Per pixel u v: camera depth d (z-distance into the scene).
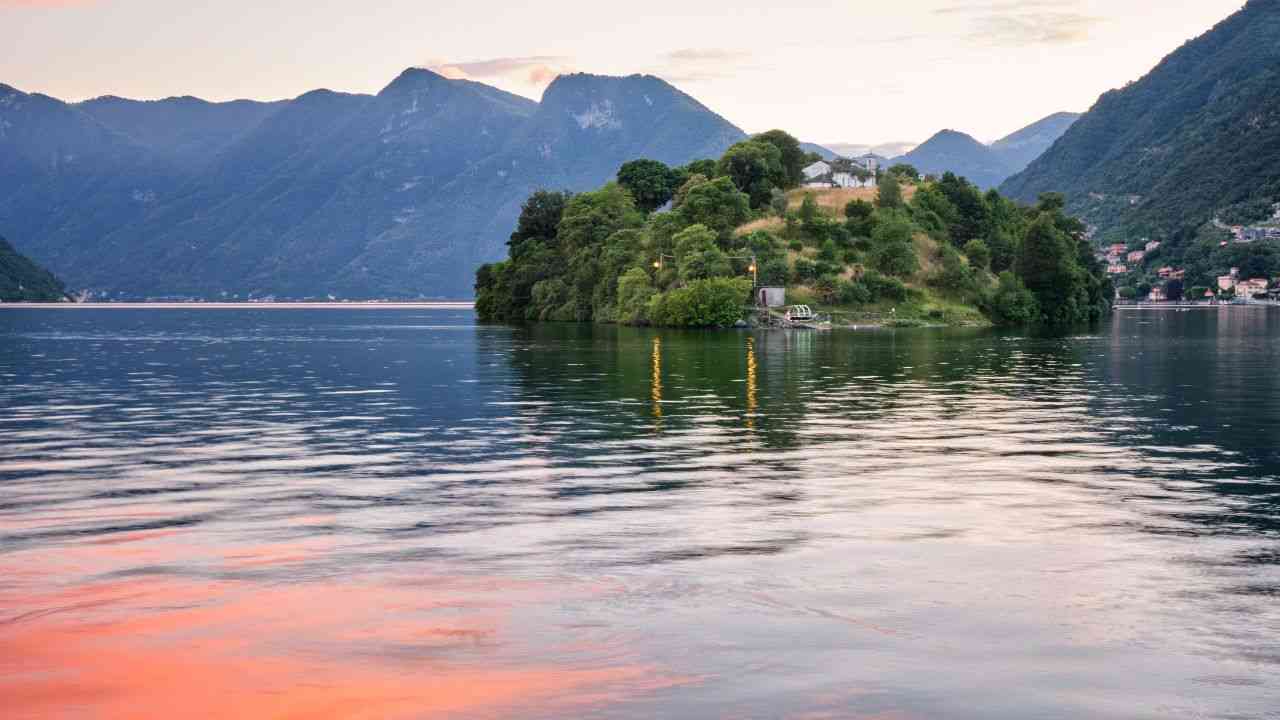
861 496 28.23
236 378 78.69
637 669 15.07
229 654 15.82
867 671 14.96
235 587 19.42
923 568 20.45
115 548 22.70
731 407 53.59
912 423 46.19
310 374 81.94
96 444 41.12
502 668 15.15
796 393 61.72
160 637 16.59
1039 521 24.88
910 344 128.00
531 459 35.69
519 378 74.81
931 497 28.03
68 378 79.94
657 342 133.50
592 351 112.38
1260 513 25.78
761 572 20.17
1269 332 166.38
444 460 35.62
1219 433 42.34
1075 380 71.56
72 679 14.89
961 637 16.36
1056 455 36.09
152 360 104.81
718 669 15.05
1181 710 13.66
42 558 21.81
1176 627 16.84
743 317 194.38
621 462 34.81
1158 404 54.50
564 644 16.11
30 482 31.67
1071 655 15.59
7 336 173.62
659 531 23.94
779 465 33.94
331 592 19.03
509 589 19.12
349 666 15.28
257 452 38.25
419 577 20.02
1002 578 19.70
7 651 16.00
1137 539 22.95
